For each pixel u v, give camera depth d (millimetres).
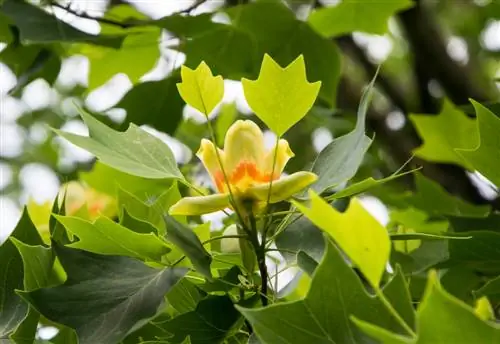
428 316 725
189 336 877
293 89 860
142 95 1385
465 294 999
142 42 1535
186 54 1467
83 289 869
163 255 895
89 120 909
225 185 877
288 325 796
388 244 733
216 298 885
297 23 1482
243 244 894
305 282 1068
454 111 1128
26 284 905
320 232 924
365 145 875
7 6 1334
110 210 1168
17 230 944
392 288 794
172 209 869
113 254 889
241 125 886
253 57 1498
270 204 886
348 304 796
